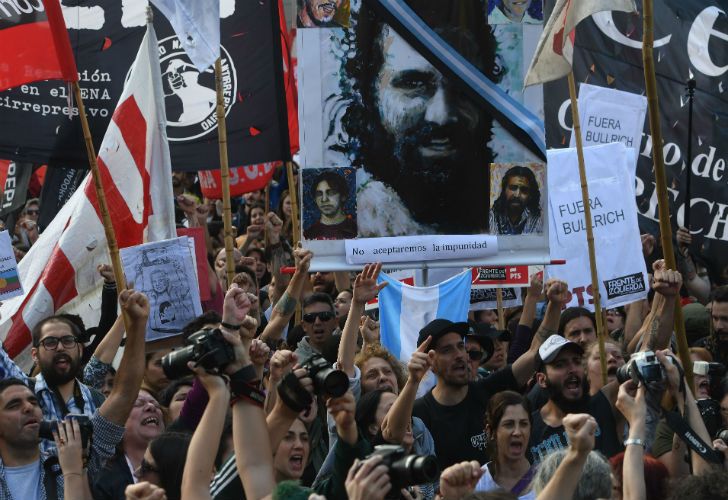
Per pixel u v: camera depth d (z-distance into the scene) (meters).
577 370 16.72
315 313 20.25
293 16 40.75
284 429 10.66
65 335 16.34
